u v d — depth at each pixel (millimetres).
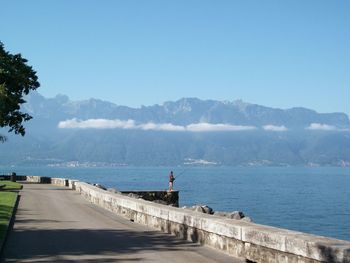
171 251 14188
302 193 123125
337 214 72312
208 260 12836
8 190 44062
